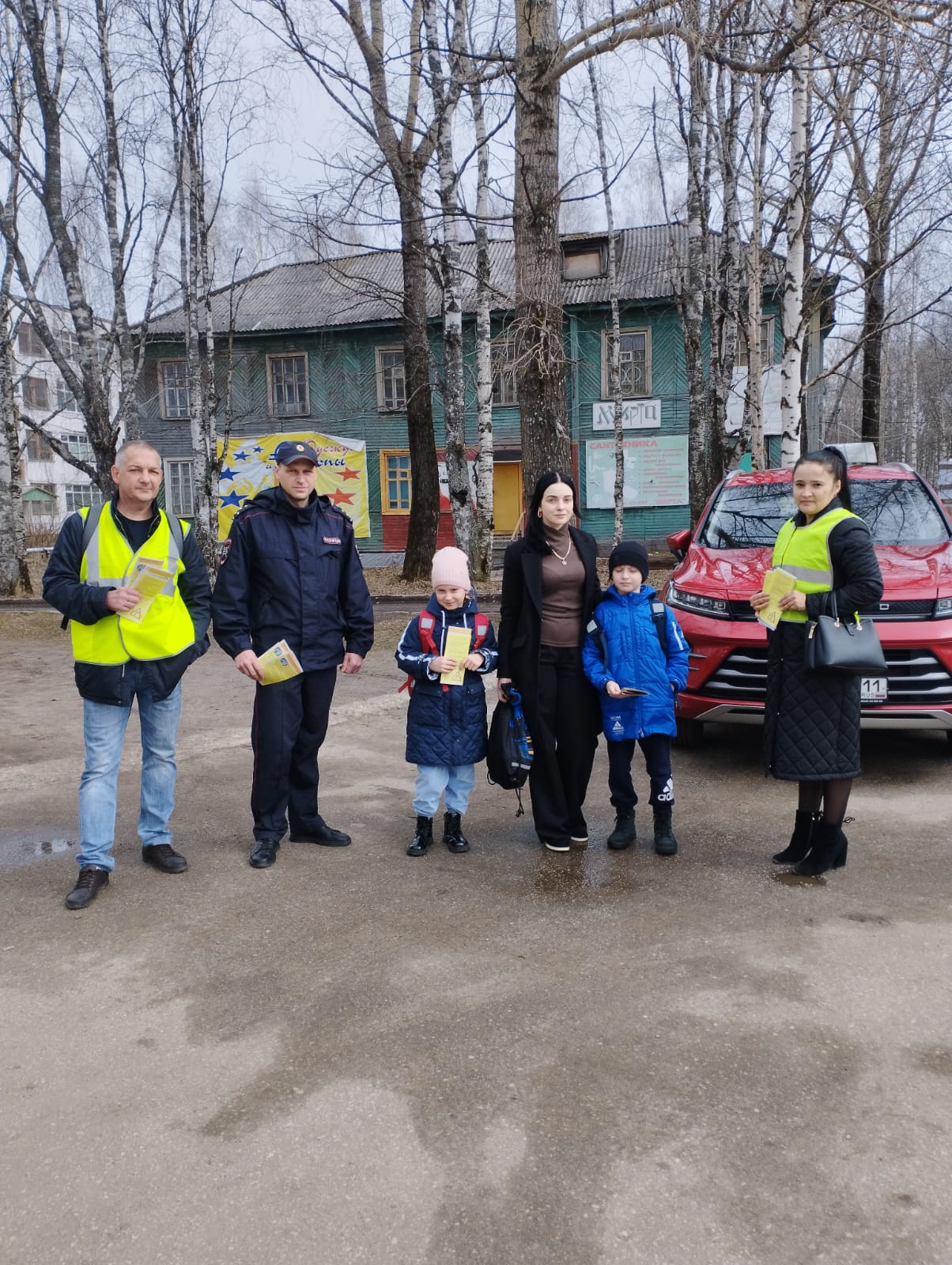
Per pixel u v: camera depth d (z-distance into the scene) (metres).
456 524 14.27
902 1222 2.10
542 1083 2.64
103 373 15.57
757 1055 2.76
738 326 13.18
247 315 26.69
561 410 8.73
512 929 3.67
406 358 17.81
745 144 13.59
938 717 5.32
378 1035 2.91
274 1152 2.38
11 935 3.67
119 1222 2.14
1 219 14.74
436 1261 2.01
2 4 13.65
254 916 3.83
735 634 5.65
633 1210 2.15
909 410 38.31
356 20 12.15
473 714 4.53
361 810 5.32
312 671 4.52
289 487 4.41
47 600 3.98
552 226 8.53
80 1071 2.75
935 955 3.37
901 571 5.68
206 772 6.07
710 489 17.06
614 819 5.09
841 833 4.16
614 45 7.90
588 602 4.45
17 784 5.78
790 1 8.65
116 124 14.87
